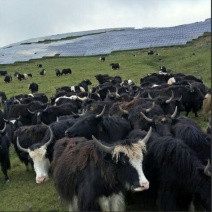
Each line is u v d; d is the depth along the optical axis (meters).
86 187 7.51
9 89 43.25
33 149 10.08
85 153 7.86
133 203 8.75
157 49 66.75
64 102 21.89
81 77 47.03
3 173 13.77
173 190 8.05
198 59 45.47
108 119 10.65
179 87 19.72
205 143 8.75
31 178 13.05
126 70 48.72
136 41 77.38
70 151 8.41
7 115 23.61
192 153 7.97
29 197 11.14
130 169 7.15
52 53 78.56
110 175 7.31
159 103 15.36
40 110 18.70
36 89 39.28
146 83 28.23
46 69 59.41
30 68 62.75
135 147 7.22
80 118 11.52
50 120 17.97
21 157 13.73
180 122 10.27
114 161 7.23
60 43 92.94
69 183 7.97
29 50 86.00
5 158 12.80
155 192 8.46
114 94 22.25
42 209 10.14
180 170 7.84
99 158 7.44
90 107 17.41
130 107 15.05
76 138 9.36
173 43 68.31
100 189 7.44
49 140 10.52
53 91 38.62
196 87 19.98
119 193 7.61
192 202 8.19
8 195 11.60
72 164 8.02
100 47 77.94
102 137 10.42
